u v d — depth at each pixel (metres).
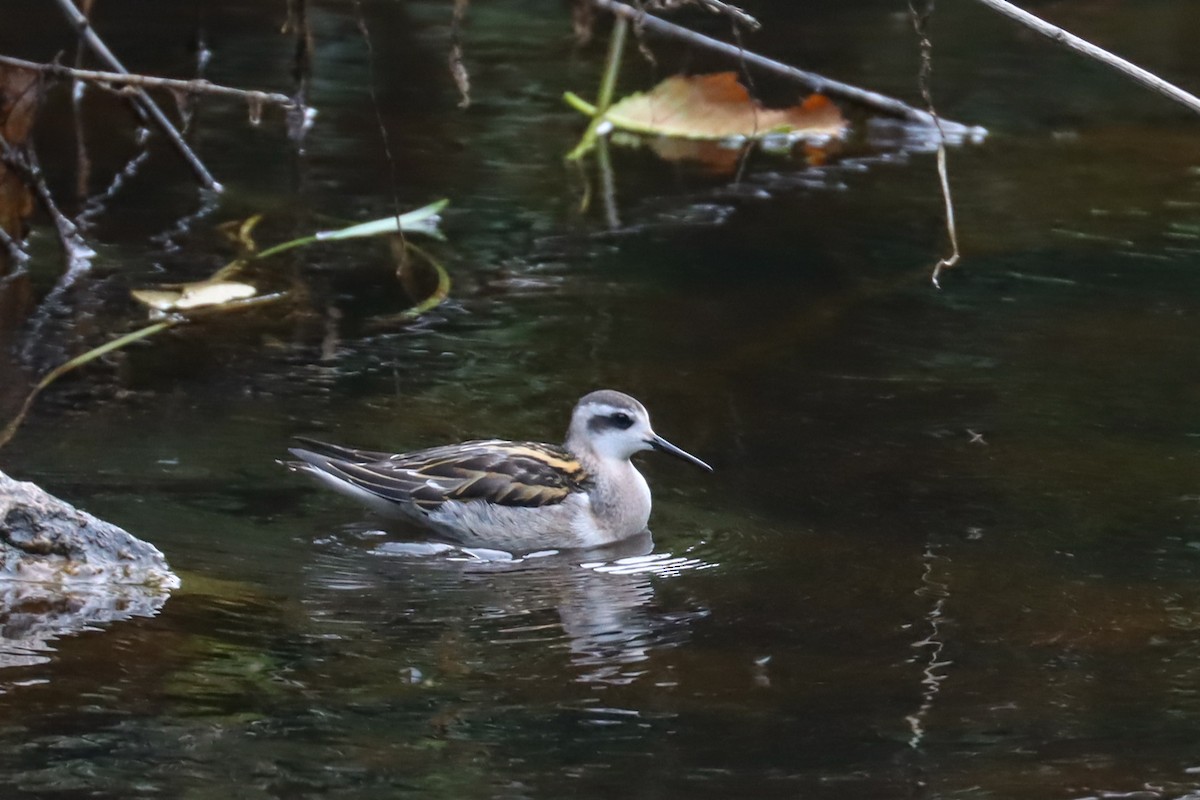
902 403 14.05
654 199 19.69
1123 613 10.51
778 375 14.63
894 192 20.00
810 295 16.64
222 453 12.95
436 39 25.80
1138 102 23.70
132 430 13.30
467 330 15.71
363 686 9.50
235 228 18.39
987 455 13.03
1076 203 19.44
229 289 16.56
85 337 15.34
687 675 9.70
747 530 11.93
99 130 21.69
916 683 9.60
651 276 17.16
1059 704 9.34
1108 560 11.31
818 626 10.38
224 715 9.09
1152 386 14.33
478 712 9.20
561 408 13.94
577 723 9.09
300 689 9.44
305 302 16.38
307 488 12.50
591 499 12.17
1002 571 11.16
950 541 11.66
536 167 20.77
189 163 19.47
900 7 28.11
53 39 23.70
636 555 11.76
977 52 25.69
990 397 14.16
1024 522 11.91
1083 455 13.03
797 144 22.16
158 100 22.64
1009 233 18.45
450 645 10.11
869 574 11.14
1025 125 22.64
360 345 15.31
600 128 22.05
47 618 10.18
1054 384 14.41
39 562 10.61
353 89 23.30
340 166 20.47
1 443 12.91
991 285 16.91
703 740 8.91
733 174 20.78
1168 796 8.30
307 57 20.83
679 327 15.79
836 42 25.91
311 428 13.45
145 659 9.73
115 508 11.87
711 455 13.05
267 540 11.66
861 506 12.25
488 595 10.98
